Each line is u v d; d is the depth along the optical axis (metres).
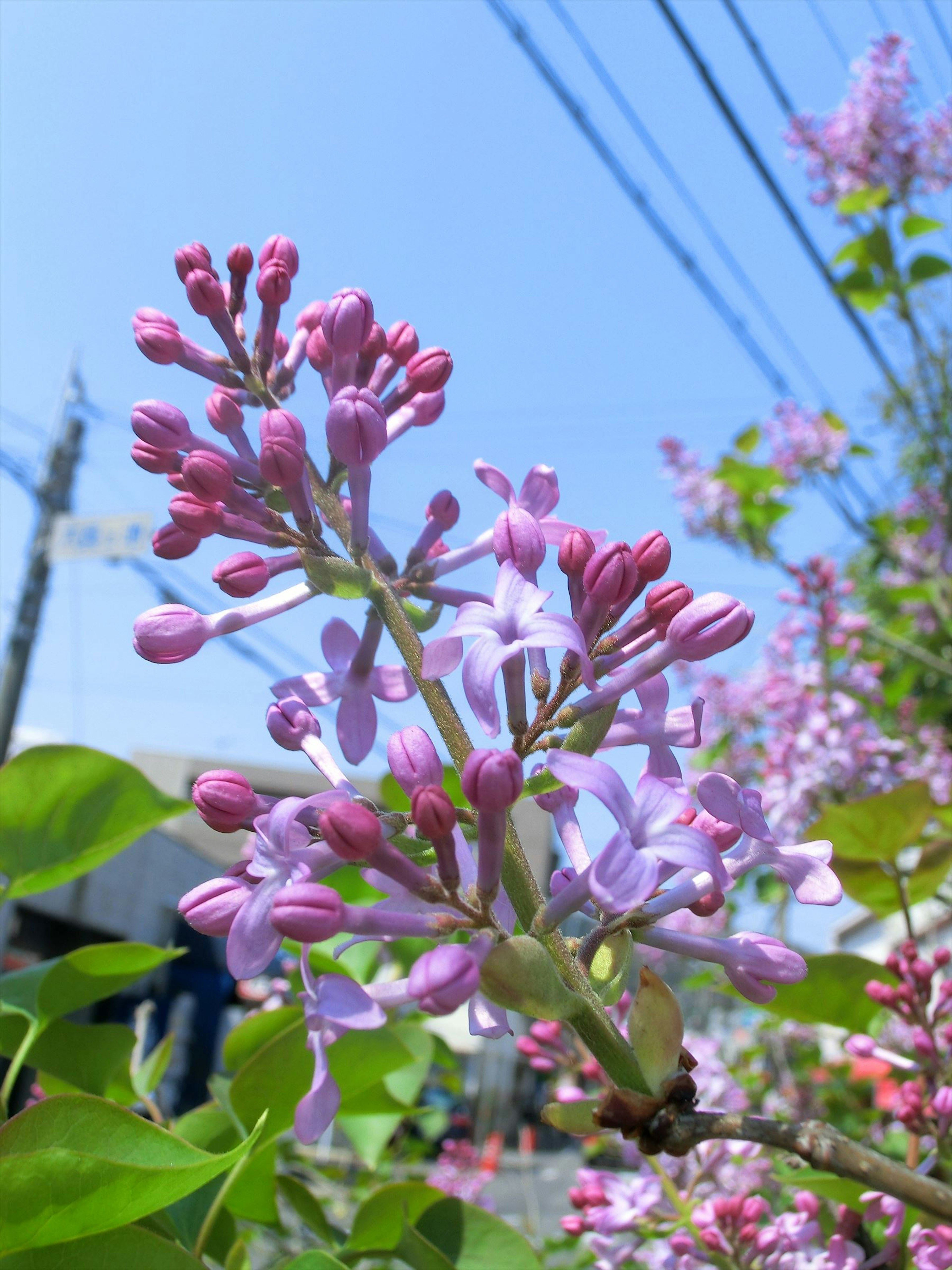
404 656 0.10
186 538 0.10
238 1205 0.13
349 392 0.10
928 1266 0.10
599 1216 0.13
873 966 0.14
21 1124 0.08
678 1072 0.07
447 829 0.07
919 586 0.38
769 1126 0.07
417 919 0.08
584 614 0.09
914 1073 0.15
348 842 0.07
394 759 0.08
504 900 0.09
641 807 0.07
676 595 0.09
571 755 0.07
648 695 0.09
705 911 0.09
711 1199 0.13
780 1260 0.12
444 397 0.11
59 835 0.14
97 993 0.14
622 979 0.08
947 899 0.21
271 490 0.10
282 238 0.12
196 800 0.09
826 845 0.08
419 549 0.11
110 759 0.13
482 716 0.07
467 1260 0.12
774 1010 0.14
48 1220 0.08
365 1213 0.12
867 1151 0.07
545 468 0.10
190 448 0.10
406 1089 0.18
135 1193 0.08
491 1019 0.08
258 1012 0.15
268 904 0.08
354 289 0.10
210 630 0.10
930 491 0.41
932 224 0.34
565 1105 0.08
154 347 0.11
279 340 0.12
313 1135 0.07
